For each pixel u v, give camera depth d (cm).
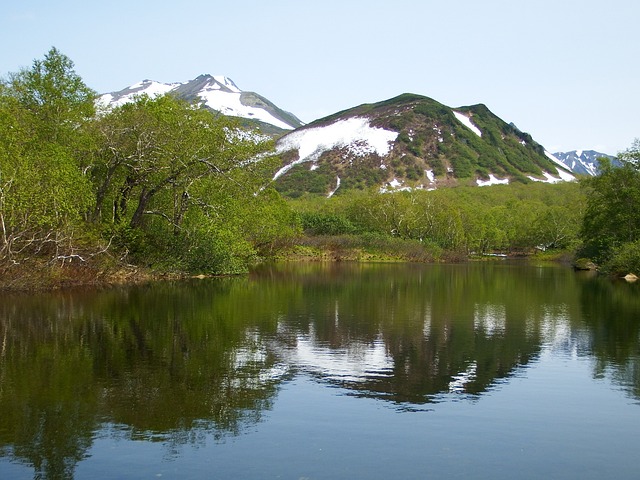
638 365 1275
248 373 1161
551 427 880
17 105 3050
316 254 6931
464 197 13612
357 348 1424
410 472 720
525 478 709
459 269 5431
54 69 3241
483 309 2241
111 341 1459
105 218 3334
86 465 729
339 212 9675
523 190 15700
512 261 7706
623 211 5197
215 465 732
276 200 6538
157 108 3278
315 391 1048
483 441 822
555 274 4712
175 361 1255
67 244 2745
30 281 2600
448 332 1680
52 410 923
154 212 3391
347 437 830
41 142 2966
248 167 3559
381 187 17288
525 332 1695
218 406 955
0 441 800
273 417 906
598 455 780
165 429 852
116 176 3397
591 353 1398
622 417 928
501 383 1120
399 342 1512
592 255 5722
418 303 2417
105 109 3381
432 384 1106
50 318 1827
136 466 727
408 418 911
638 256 4209
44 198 2527
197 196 3544
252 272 4291
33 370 1162
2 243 2517
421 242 7794
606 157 5547
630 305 2419
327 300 2466
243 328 1688
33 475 700
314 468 727
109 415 903
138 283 3095
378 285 3325
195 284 3127
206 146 3300
